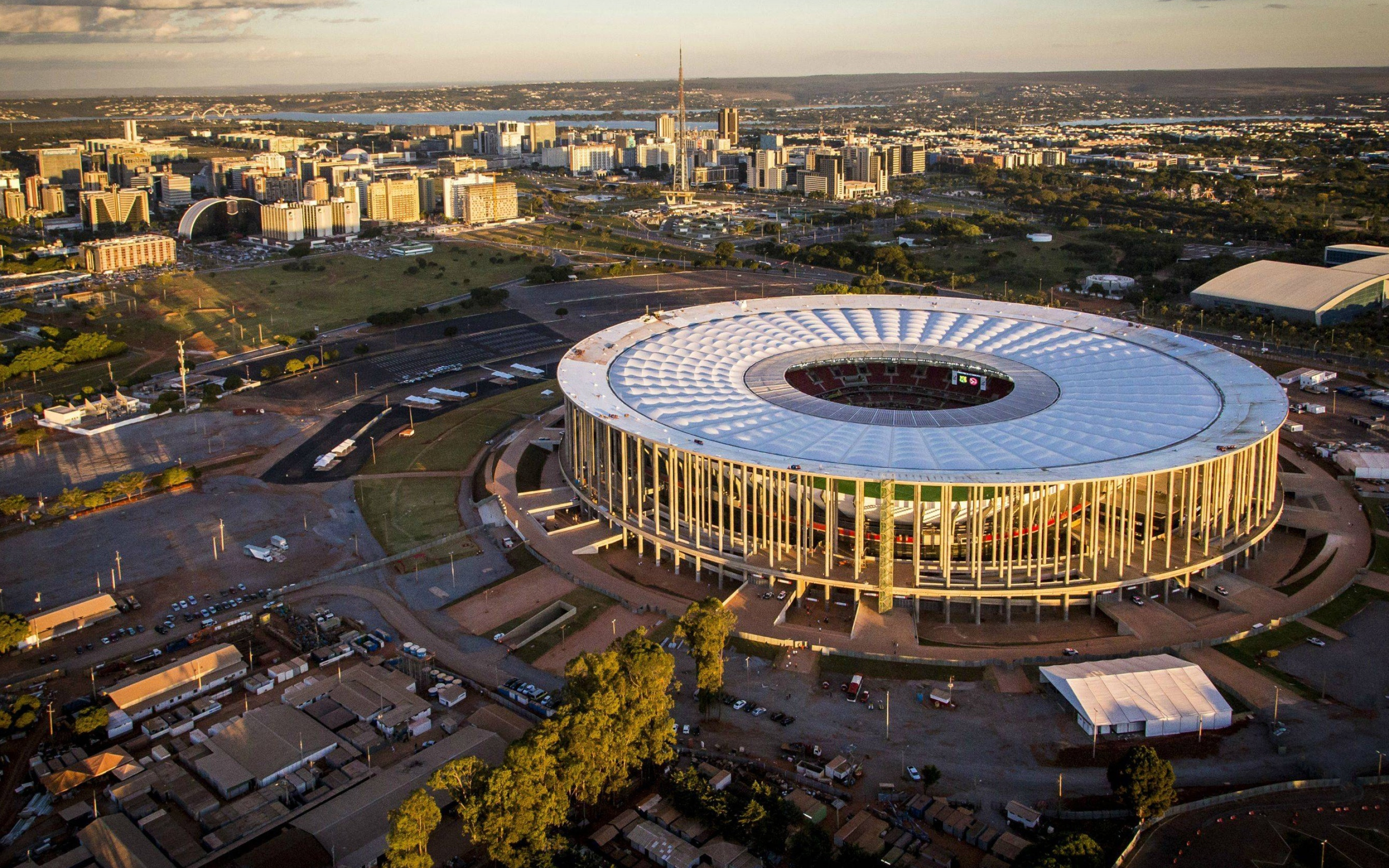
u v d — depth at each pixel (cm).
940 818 19950
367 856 19362
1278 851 19075
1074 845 18112
